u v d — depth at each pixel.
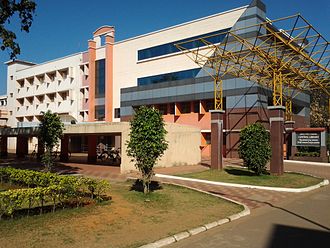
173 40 34.72
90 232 7.13
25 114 51.75
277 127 17.70
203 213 9.23
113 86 39.94
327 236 7.45
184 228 7.71
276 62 19.20
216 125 19.88
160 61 35.66
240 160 26.81
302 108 35.16
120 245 6.43
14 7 11.73
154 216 8.68
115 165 22.34
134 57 38.16
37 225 7.39
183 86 32.66
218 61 22.03
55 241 6.49
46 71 47.84
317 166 23.78
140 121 11.13
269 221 8.81
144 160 11.18
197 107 32.78
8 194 7.64
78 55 43.62
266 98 29.11
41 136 17.41
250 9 28.25
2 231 6.90
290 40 16.73
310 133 26.94
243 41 18.27
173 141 21.62
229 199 11.20
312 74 24.91
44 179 10.64
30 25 12.15
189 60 33.19
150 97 35.22
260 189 14.04
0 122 54.47
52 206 9.09
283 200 11.94
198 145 23.88
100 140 38.19
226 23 30.64
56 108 46.09
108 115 39.62
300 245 6.79
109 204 9.60
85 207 9.12
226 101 29.66
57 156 28.61
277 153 17.59
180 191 12.40
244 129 17.23
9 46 11.52
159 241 6.74
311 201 11.80
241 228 8.07
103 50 40.84
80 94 43.25
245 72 24.66
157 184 13.96
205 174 17.70
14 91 54.06
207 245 6.76
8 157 29.86
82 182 9.73
